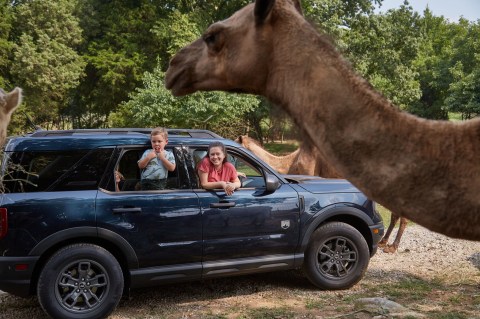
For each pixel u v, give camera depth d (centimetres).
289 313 532
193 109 2042
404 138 179
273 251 580
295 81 197
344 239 612
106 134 547
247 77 214
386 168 178
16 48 2753
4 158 494
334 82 189
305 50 197
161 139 529
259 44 207
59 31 2919
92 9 3291
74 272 498
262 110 2322
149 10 3119
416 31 2958
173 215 529
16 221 479
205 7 3081
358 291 614
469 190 171
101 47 3161
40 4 2869
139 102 2152
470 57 4606
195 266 541
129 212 512
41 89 2780
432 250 827
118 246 509
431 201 174
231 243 556
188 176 551
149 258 521
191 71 237
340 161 186
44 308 484
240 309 550
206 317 523
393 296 591
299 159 848
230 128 2392
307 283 650
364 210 626
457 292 605
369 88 190
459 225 173
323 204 603
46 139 511
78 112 3681
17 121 2656
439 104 4950
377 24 2803
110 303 502
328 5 2600
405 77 2906
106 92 3088
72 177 508
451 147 176
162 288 632
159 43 3030
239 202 560
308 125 193
